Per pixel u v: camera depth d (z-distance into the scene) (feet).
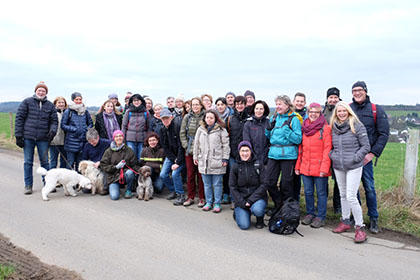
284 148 18.71
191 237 16.55
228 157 21.01
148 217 19.53
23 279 11.89
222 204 22.97
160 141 23.31
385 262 14.11
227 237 16.69
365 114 17.62
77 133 25.86
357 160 16.31
